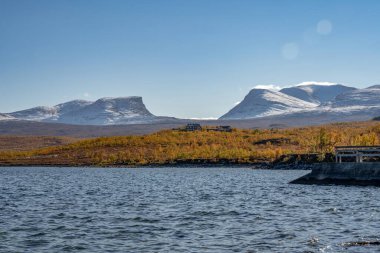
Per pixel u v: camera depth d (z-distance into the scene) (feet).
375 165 237.86
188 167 580.30
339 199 193.16
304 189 240.94
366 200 187.83
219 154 600.80
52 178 396.57
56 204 196.44
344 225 134.31
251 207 178.60
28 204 196.95
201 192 245.45
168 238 121.60
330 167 257.14
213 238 120.78
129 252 107.76
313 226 133.80
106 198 219.82
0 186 302.86
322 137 498.28
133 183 321.93
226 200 204.64
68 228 136.36
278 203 188.44
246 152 597.93
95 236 124.88
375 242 111.14
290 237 119.65
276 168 473.26
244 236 122.42
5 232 130.52
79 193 248.11
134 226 138.72
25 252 108.37
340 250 105.29
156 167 604.49
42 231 131.95
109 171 522.47
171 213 165.07
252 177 361.92
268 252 105.19
